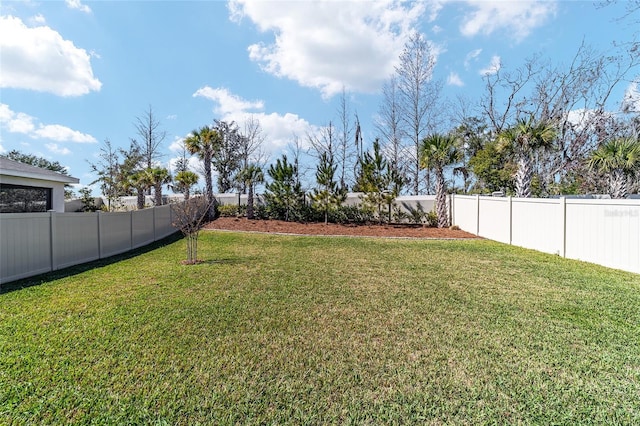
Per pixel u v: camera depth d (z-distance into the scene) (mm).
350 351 3029
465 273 6230
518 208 9758
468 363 2809
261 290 5051
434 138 13578
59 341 3191
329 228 14578
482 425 2055
